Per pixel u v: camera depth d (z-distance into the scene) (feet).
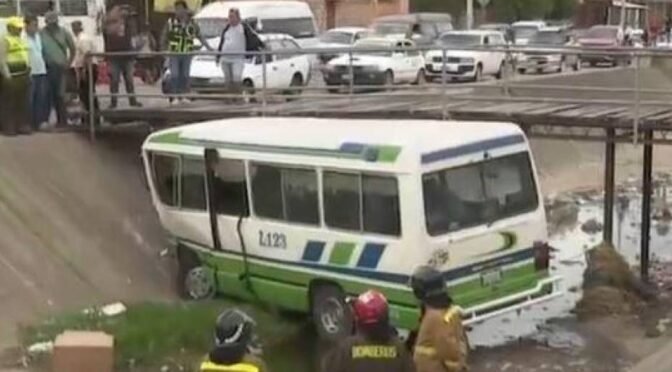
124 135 108.37
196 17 165.78
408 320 75.41
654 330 85.66
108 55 106.93
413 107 106.93
